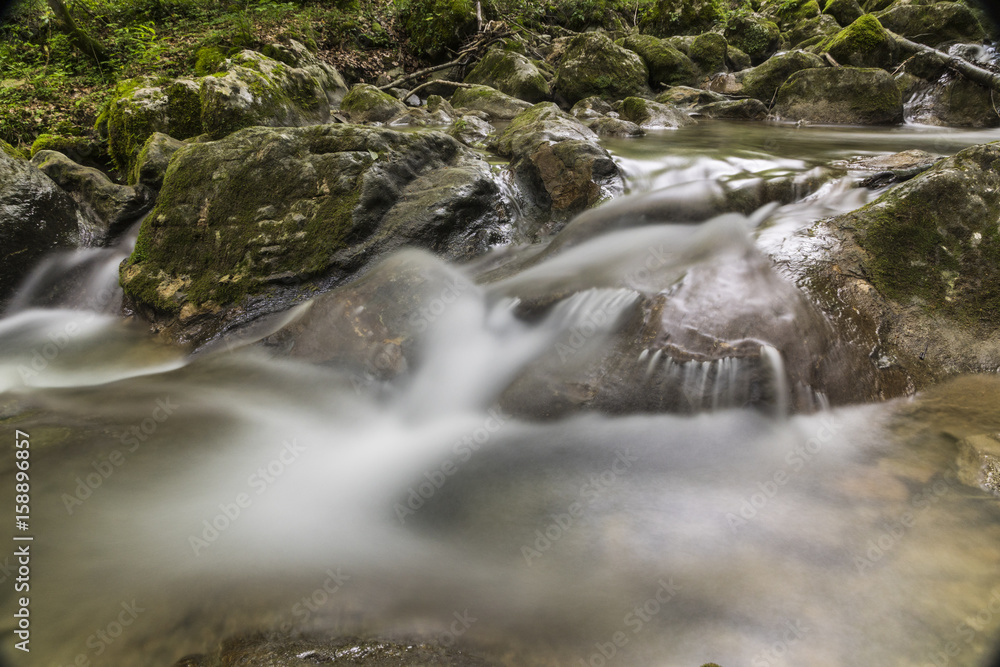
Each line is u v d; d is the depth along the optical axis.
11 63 10.77
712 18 17.66
